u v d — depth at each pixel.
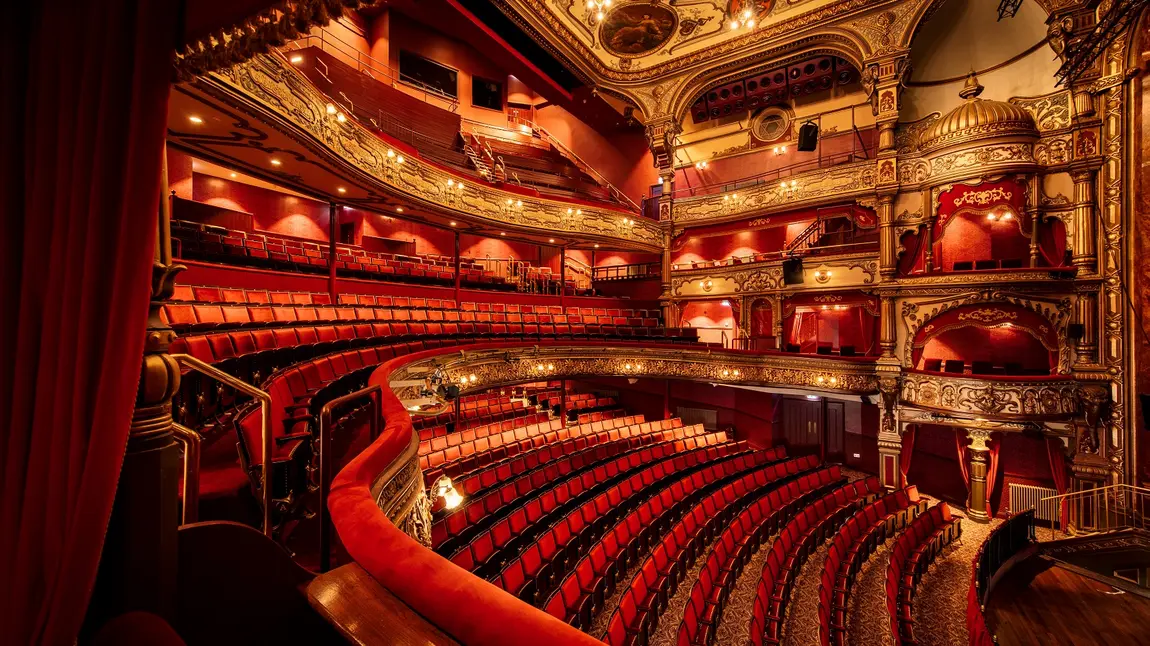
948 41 11.98
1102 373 9.03
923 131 11.39
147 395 1.32
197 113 5.60
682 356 12.77
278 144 6.59
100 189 1.14
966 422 9.82
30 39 1.24
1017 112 9.98
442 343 9.18
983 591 6.52
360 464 1.84
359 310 8.66
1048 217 9.93
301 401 3.91
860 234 12.77
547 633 0.74
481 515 5.62
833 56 13.20
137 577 1.29
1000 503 10.53
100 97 1.16
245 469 2.47
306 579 1.68
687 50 14.16
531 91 18.17
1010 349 10.89
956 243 10.87
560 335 12.35
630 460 8.47
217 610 1.47
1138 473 8.64
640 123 16.39
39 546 1.11
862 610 6.07
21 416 1.15
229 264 7.66
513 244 16.86
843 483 9.59
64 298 1.14
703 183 16.52
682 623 4.34
